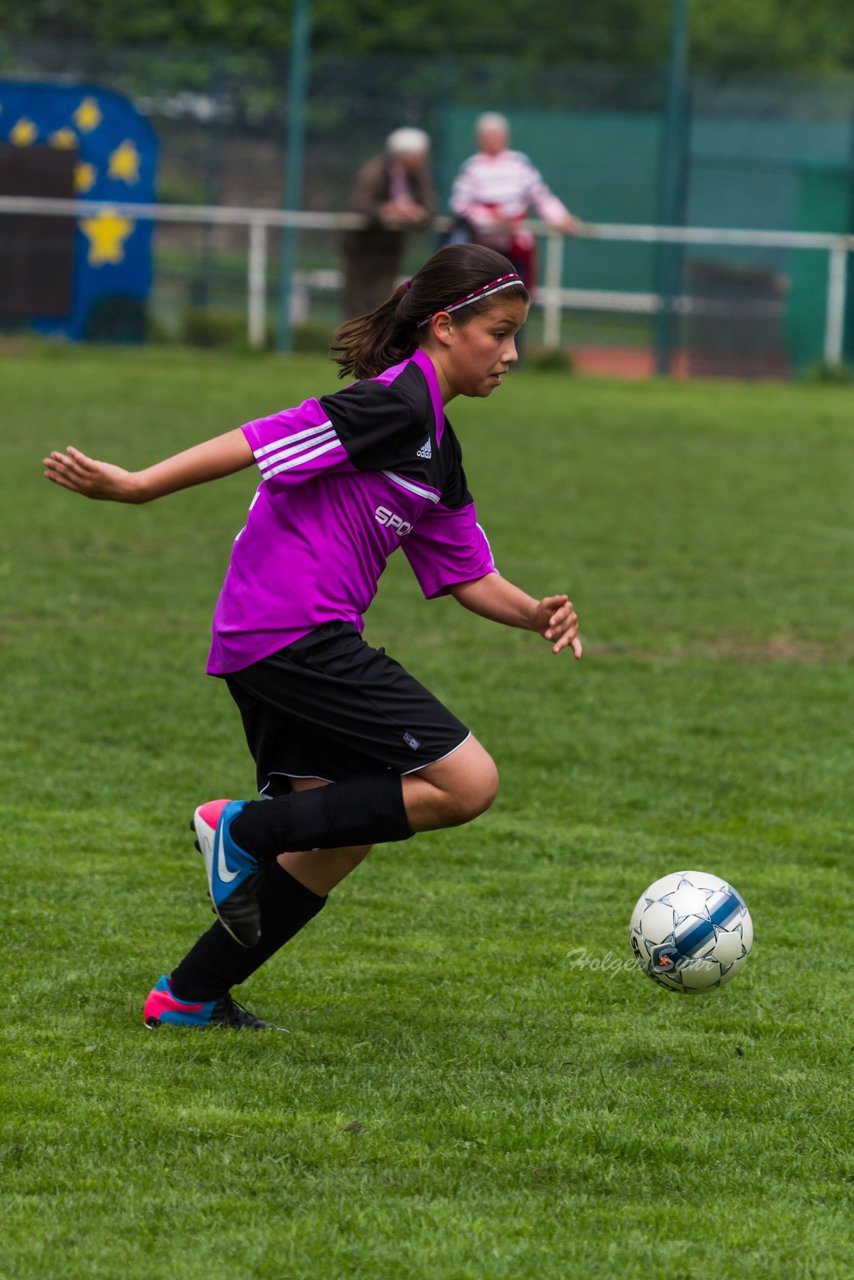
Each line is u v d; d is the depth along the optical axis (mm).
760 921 17625
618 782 22672
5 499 41844
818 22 133000
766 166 91125
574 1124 12344
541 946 16672
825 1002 15352
